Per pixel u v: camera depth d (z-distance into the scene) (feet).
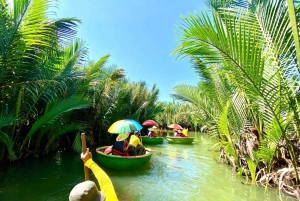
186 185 18.78
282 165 18.70
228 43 11.69
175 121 103.50
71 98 25.99
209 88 26.48
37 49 20.54
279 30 12.49
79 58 28.68
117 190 17.24
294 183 16.21
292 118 13.46
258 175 19.65
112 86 44.45
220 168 25.18
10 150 20.97
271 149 16.75
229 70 13.10
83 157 7.98
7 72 18.74
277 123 14.32
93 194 5.68
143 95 68.95
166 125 108.68
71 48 28.02
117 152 24.64
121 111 50.34
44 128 26.58
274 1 13.08
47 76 22.72
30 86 21.08
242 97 21.24
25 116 24.77
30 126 27.12
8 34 16.57
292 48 12.88
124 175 21.63
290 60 12.43
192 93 28.58
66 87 26.81
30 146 27.91
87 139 40.06
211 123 29.37
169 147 44.01
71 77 25.09
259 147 18.61
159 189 17.66
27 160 25.85
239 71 12.34
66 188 17.15
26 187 17.19
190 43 12.86
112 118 48.75
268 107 13.93
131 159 23.09
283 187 16.75
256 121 20.11
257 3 15.07
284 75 12.55
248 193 16.89
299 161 17.07
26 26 17.39
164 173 22.67
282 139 17.28
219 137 29.50
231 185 18.76
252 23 14.15
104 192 6.77
